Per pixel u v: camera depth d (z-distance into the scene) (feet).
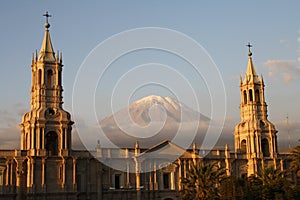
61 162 344.28
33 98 359.05
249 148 422.82
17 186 328.29
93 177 363.15
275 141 429.38
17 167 331.16
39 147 337.93
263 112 435.53
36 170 334.85
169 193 387.75
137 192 374.02
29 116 345.51
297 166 340.18
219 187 303.27
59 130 348.38
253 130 421.59
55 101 354.13
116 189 368.89
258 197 281.54
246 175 418.51
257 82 438.40
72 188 344.28
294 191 280.31
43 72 354.74
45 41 365.20
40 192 331.36
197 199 299.17
